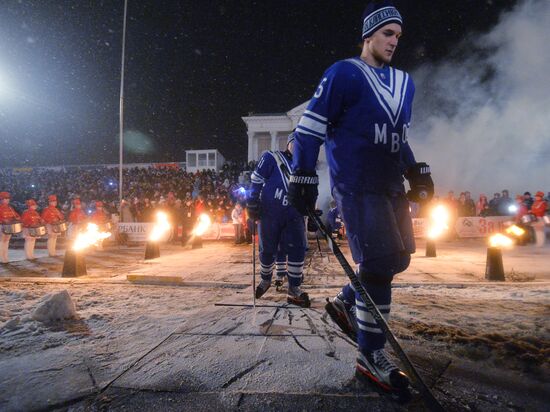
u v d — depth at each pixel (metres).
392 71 2.03
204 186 24.81
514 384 1.90
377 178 1.93
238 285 5.01
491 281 5.65
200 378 1.97
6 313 3.46
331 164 2.04
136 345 2.51
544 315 3.12
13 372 2.09
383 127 1.91
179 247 14.44
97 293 4.46
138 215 18.41
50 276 6.91
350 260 8.35
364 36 2.05
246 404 1.71
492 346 2.33
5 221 9.38
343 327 2.43
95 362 2.22
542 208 13.09
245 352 2.31
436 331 2.62
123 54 18.72
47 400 1.78
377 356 1.91
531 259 8.80
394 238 1.89
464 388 1.86
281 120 40.88
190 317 3.18
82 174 35.03
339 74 1.90
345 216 1.97
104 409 1.69
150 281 5.21
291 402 1.72
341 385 1.88
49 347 2.50
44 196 28.00
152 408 1.69
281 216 3.75
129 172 34.12
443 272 6.69
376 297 1.93
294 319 3.06
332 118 1.96
